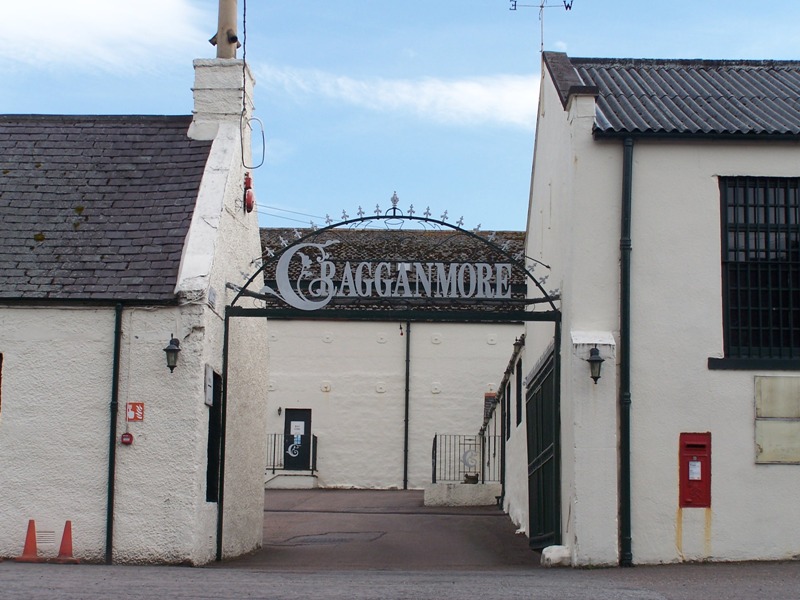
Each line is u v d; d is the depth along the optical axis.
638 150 14.59
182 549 13.73
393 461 35.28
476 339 35.91
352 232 20.83
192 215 15.10
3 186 15.77
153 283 14.29
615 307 14.32
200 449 14.02
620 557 13.88
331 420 35.59
